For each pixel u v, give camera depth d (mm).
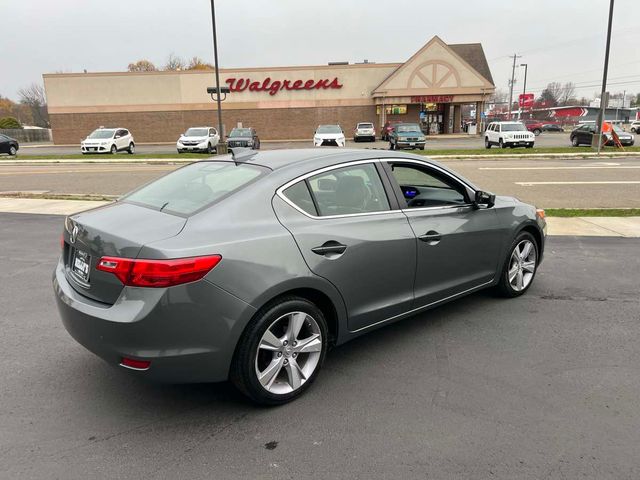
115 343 2721
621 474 2498
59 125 42562
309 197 3326
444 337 4148
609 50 23172
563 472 2516
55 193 12516
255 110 42500
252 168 3412
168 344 2701
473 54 47562
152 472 2545
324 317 3328
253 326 2928
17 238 7734
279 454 2686
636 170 17203
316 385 3398
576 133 31422
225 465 2600
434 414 3041
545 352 3859
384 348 3955
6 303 4961
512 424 2926
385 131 40062
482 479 2477
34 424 2961
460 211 4242
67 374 3568
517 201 5016
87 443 2783
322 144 30172
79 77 41750
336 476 2510
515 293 4996
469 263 4324
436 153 24562
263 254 2932
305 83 42062
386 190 3795
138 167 20375
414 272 3830
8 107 93188
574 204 10844
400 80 40719
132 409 3131
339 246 3287
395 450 2707
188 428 2928
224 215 2979
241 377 2959
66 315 3014
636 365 3639
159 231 2828
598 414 3018
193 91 42062
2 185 14367
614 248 6984
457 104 43906
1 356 3842
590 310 4699
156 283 2645
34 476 2510
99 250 2855
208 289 2736
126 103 42156
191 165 3996
